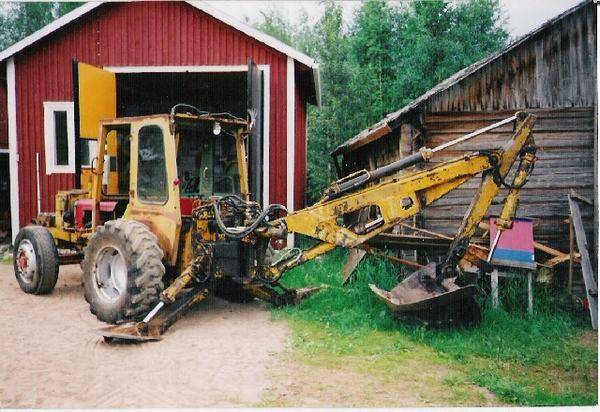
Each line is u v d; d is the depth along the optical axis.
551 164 7.19
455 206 7.49
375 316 5.69
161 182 5.74
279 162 10.26
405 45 18.28
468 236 5.32
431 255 7.29
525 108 7.24
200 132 6.24
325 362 4.57
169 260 5.59
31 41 10.35
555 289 6.53
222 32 10.29
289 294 6.30
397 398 3.91
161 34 10.40
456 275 5.45
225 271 5.76
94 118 8.59
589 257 6.37
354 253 7.35
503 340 5.16
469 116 7.36
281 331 5.37
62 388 3.98
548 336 5.41
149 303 5.32
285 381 4.17
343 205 5.52
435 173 5.29
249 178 8.27
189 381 4.14
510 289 6.30
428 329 5.34
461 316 5.39
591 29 7.07
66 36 10.53
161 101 13.77
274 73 10.21
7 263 9.36
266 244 5.91
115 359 4.58
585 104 7.12
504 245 6.22
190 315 5.93
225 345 4.93
